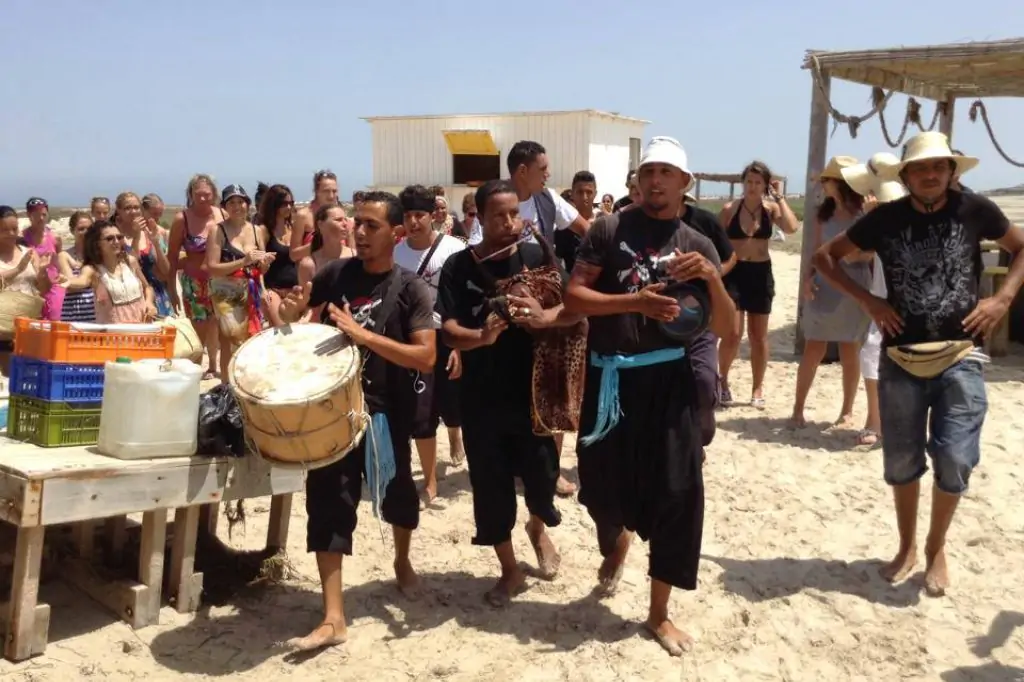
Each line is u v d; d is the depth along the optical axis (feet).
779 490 21.98
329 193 28.60
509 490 16.29
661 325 13.75
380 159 101.30
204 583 16.93
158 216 41.24
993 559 18.22
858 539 19.21
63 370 14.83
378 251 15.33
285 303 15.35
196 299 32.45
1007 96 48.14
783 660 14.71
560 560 17.92
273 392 13.55
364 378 15.33
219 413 14.90
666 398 14.24
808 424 27.17
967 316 16.11
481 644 15.01
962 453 15.96
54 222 93.71
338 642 14.85
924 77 42.50
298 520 20.33
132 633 14.92
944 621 16.01
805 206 36.70
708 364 17.11
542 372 15.67
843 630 15.70
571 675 14.08
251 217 32.81
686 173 14.14
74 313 26.94
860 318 25.57
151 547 15.10
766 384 32.27
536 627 15.60
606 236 14.29
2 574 16.44
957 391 16.14
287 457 13.99
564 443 25.63
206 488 14.88
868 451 24.67
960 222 16.08
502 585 16.53
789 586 17.17
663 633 14.96
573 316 14.53
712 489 22.15
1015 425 26.84
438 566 18.01
